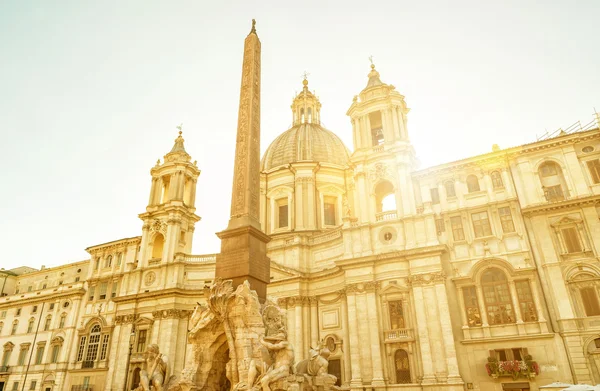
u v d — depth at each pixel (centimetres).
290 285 4566
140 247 5638
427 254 3816
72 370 5322
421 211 4122
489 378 3319
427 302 3688
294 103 7150
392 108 4762
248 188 2514
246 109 2809
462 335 3522
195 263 5234
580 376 3067
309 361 2275
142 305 5197
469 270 3703
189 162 6091
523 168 3856
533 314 3394
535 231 3609
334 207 5697
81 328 5575
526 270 3484
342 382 3984
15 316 6359
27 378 5656
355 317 3950
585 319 3200
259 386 1844
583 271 3338
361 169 4581
